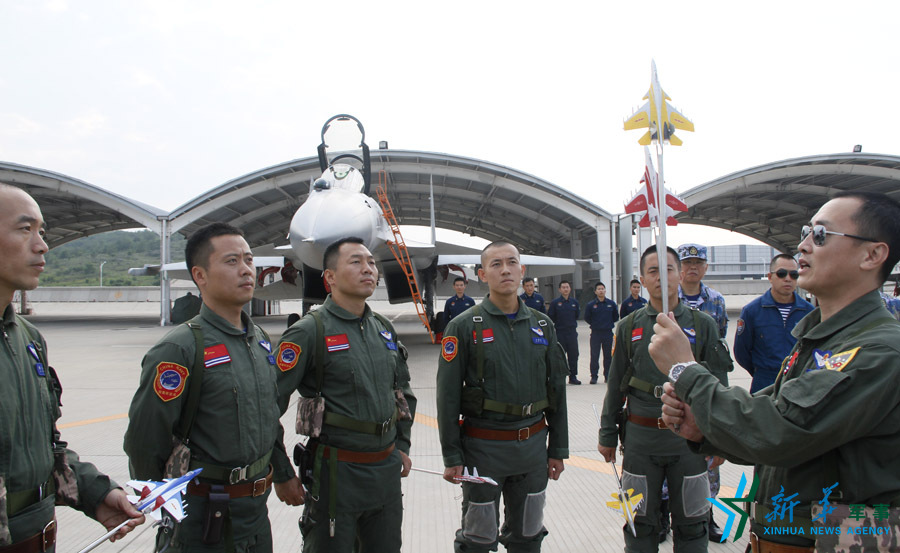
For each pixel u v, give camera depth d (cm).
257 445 241
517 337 313
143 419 222
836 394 153
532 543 314
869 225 171
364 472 275
